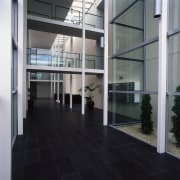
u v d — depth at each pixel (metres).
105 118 6.50
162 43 3.73
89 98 12.22
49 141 4.50
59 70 9.52
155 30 5.98
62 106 13.34
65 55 10.07
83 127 6.18
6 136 2.25
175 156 3.54
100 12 11.38
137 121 6.79
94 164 3.18
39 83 24.69
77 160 3.34
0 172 2.22
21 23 5.01
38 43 17.52
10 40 2.29
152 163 3.25
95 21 11.42
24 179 2.64
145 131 5.35
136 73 6.57
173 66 4.65
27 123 6.81
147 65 6.21
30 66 8.88
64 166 3.08
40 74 18.22
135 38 6.73
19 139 4.66
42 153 3.68
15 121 4.76
